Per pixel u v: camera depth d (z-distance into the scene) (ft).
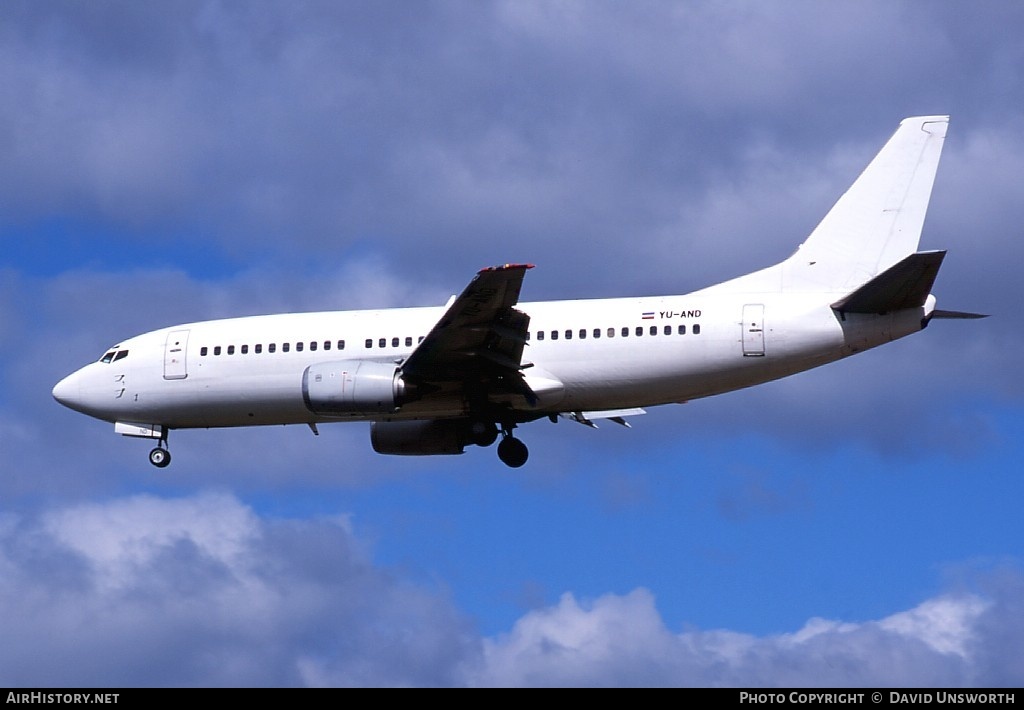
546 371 366.02
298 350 384.47
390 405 362.33
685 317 362.33
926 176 367.25
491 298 337.93
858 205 369.71
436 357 357.20
